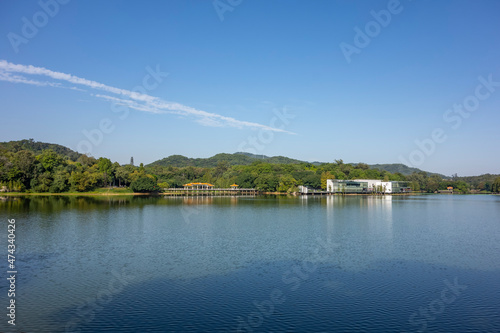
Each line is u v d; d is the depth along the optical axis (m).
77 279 38.72
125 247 55.50
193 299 32.94
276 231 73.62
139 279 38.88
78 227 74.56
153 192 197.25
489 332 26.67
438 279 39.50
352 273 41.66
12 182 161.00
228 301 32.50
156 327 27.12
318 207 136.25
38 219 85.44
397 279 39.44
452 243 61.06
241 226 80.75
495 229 78.88
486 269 43.69
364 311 30.39
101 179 189.00
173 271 42.16
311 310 30.58
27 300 32.41
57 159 180.38
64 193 171.38
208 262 46.47
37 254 50.06
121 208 116.62
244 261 47.22
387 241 62.75
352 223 88.06
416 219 98.12
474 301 32.81
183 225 80.94
